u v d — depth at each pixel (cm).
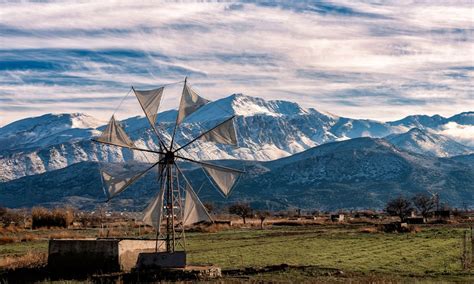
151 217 4497
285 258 5547
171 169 4562
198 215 4547
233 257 5662
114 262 4512
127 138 4572
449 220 14412
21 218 16762
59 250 4616
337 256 5731
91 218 15512
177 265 4344
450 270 4650
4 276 4422
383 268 4753
